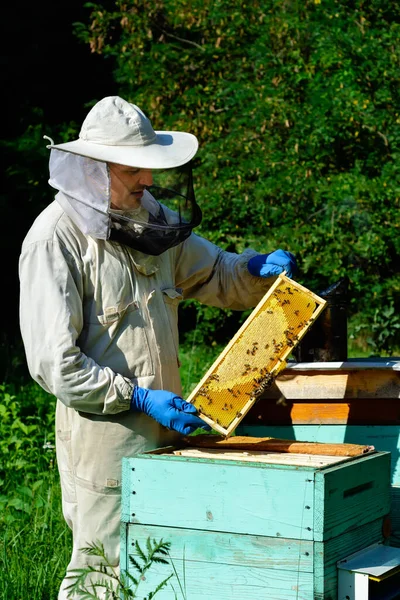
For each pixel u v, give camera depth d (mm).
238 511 3838
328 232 13570
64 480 4637
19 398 10672
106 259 4434
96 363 4367
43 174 17016
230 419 4246
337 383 4852
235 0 14727
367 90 13328
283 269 4945
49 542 5773
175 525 3973
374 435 4852
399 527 4824
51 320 4246
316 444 4258
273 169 13953
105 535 4465
